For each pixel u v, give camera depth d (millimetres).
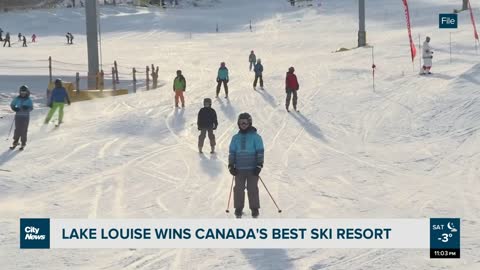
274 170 12688
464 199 10086
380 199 10266
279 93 24141
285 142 15609
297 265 7164
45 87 30234
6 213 9734
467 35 38438
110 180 12023
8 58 43438
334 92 22906
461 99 18297
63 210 9891
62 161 13727
